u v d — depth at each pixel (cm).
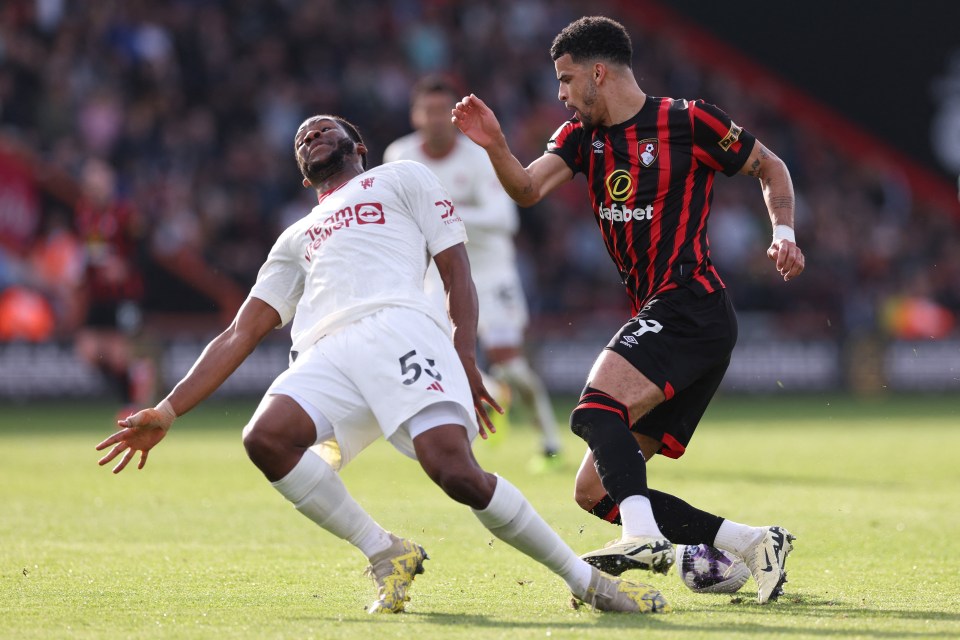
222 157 7506
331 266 1608
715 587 1742
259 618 1509
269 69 7875
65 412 6034
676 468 3591
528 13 8638
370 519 1612
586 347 7288
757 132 8600
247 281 7100
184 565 1959
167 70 7569
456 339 1612
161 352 6556
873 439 4650
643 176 1755
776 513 2622
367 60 8131
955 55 8306
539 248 7856
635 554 1562
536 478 3381
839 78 8362
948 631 1409
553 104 8538
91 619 1498
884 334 7850
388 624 1464
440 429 1512
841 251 8425
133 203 6881
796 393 7656
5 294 6619
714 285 1747
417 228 1650
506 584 1811
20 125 7038
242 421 5697
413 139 3866
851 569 1950
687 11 8450
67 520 2497
